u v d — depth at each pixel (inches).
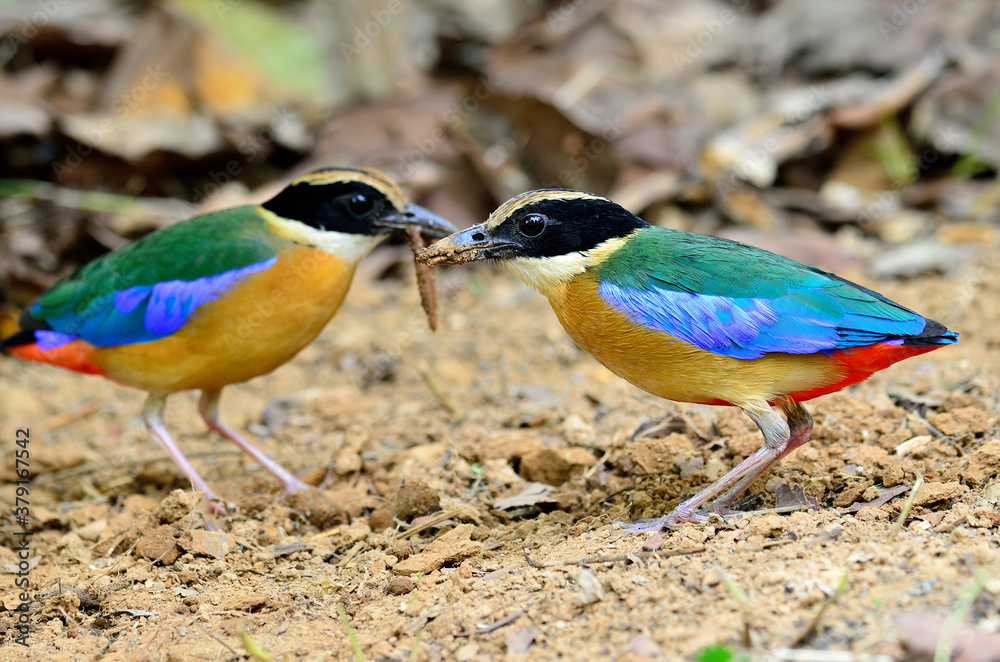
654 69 768.3
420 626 288.0
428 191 675.4
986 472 338.3
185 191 703.1
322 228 422.3
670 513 353.1
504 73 751.7
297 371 577.0
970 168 676.7
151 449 494.9
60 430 524.4
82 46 778.8
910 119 695.1
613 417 459.8
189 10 743.1
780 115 713.6
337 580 341.7
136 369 425.1
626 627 264.7
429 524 377.7
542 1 837.2
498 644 269.7
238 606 324.8
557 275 353.4
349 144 714.8
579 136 693.3
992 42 723.4
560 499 386.3
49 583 361.1
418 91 745.6
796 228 660.7
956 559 269.1
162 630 314.8
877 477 354.6
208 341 414.3
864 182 690.2
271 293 414.3
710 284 335.6
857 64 749.9
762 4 825.5
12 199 659.4
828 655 238.4
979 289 557.6
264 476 443.8
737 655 239.6
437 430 476.1
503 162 697.0
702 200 679.1
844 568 273.0
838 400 416.2
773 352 332.2
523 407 493.0
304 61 763.4
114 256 436.8
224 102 737.0
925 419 401.4
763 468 341.1
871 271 607.2
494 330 598.5
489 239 357.4
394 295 657.6
